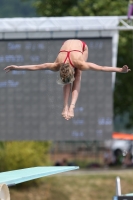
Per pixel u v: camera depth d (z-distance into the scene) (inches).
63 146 3654.0
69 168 1004.6
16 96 1446.9
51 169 991.6
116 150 2883.9
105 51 1434.5
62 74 791.7
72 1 2469.2
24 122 1446.9
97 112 1435.8
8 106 1446.9
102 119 1435.8
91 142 3503.9
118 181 1214.3
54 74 1441.9
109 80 1433.3
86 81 1435.8
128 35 2458.2
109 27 1443.2
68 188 2150.6
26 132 1446.9
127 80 2573.8
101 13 2416.3
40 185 2133.4
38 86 1444.4
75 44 830.5
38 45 1445.6
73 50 820.6
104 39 1438.2
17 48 1446.9
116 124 3789.4
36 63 1444.4
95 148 3602.4
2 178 880.3
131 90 2573.8
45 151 2175.2
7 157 2062.0
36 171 968.9
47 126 1445.6
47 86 1443.2
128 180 2207.2
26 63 1445.6
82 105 1435.8
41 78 1444.4
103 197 2122.3
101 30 1443.2
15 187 2079.2
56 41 1444.4
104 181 2203.5
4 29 1449.3
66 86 840.3
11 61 1446.9
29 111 1445.6
